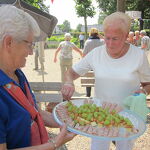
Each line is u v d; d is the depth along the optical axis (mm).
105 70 2191
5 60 1278
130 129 1687
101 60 2230
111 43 2031
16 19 1206
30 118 1350
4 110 1211
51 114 1843
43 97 3602
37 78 8383
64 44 6359
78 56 14789
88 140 3730
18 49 1244
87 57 2357
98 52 2275
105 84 2209
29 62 12117
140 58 2131
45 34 4219
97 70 2238
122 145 2340
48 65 11234
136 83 2172
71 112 1890
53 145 1358
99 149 2430
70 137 1478
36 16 4066
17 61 1280
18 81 1448
